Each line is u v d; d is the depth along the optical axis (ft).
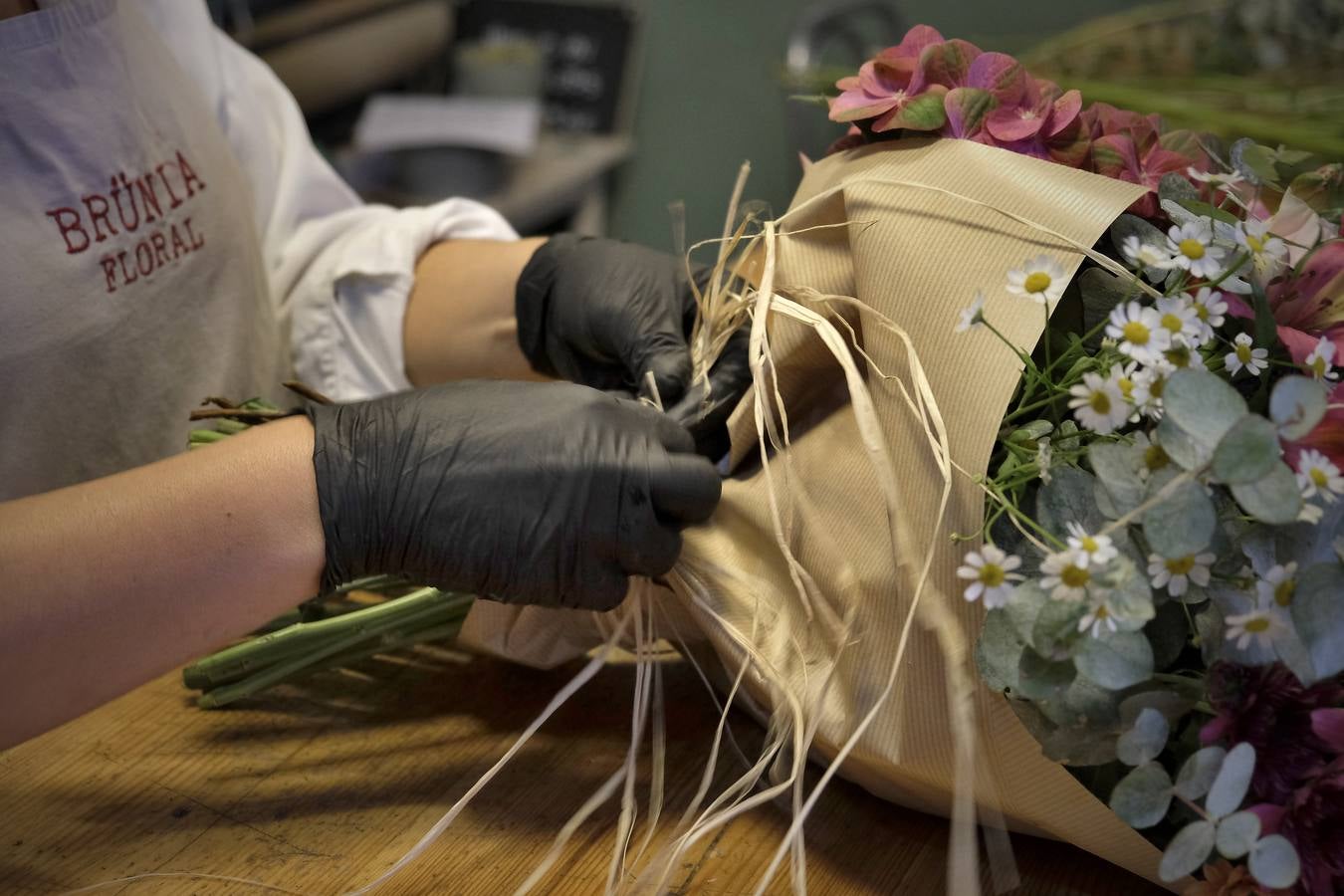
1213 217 2.17
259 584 2.19
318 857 2.26
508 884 2.22
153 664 2.15
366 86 5.99
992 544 2.00
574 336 2.74
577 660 2.69
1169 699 1.95
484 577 2.24
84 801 2.36
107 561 2.10
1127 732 1.93
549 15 7.16
